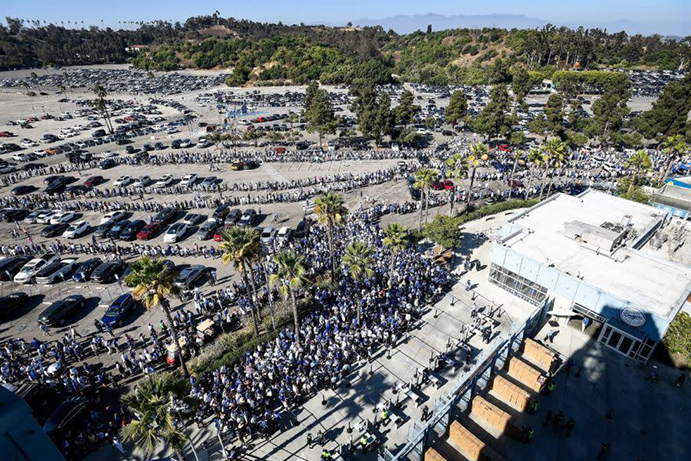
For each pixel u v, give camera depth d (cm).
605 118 9456
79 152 9200
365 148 9950
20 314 4209
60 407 2873
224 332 3875
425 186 5541
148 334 3884
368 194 7244
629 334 3512
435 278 4528
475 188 7381
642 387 3281
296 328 3459
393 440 2825
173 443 2102
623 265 4222
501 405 3117
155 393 2088
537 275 4188
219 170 8506
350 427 2906
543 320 4059
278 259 3419
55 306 4062
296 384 3200
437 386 3278
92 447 2789
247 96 16712
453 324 4038
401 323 3928
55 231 5841
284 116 13062
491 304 4372
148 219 6262
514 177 7881
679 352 3516
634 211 5525
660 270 4134
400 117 10500
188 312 4003
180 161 8925
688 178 6475
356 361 3553
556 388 3259
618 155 9006
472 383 2980
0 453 1052
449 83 19762
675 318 3797
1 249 5259
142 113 13988
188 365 3444
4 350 3544
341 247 5206
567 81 14662
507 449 2762
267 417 2909
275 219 6175
